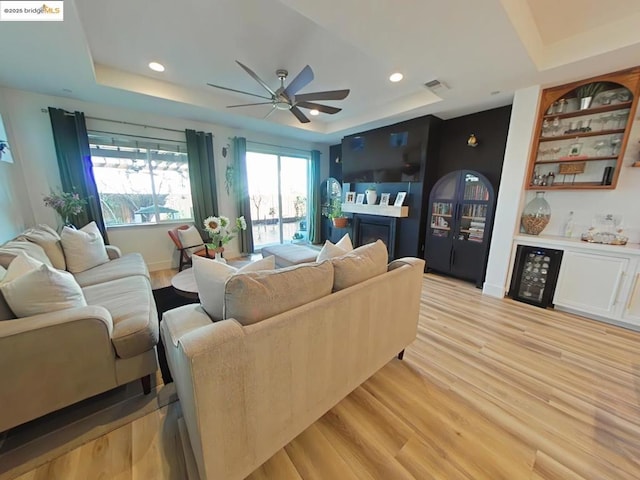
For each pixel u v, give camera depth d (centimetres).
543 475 116
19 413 119
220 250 300
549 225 303
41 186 317
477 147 359
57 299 134
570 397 161
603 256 245
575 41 212
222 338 88
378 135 446
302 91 331
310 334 117
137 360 148
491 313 271
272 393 107
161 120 384
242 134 466
